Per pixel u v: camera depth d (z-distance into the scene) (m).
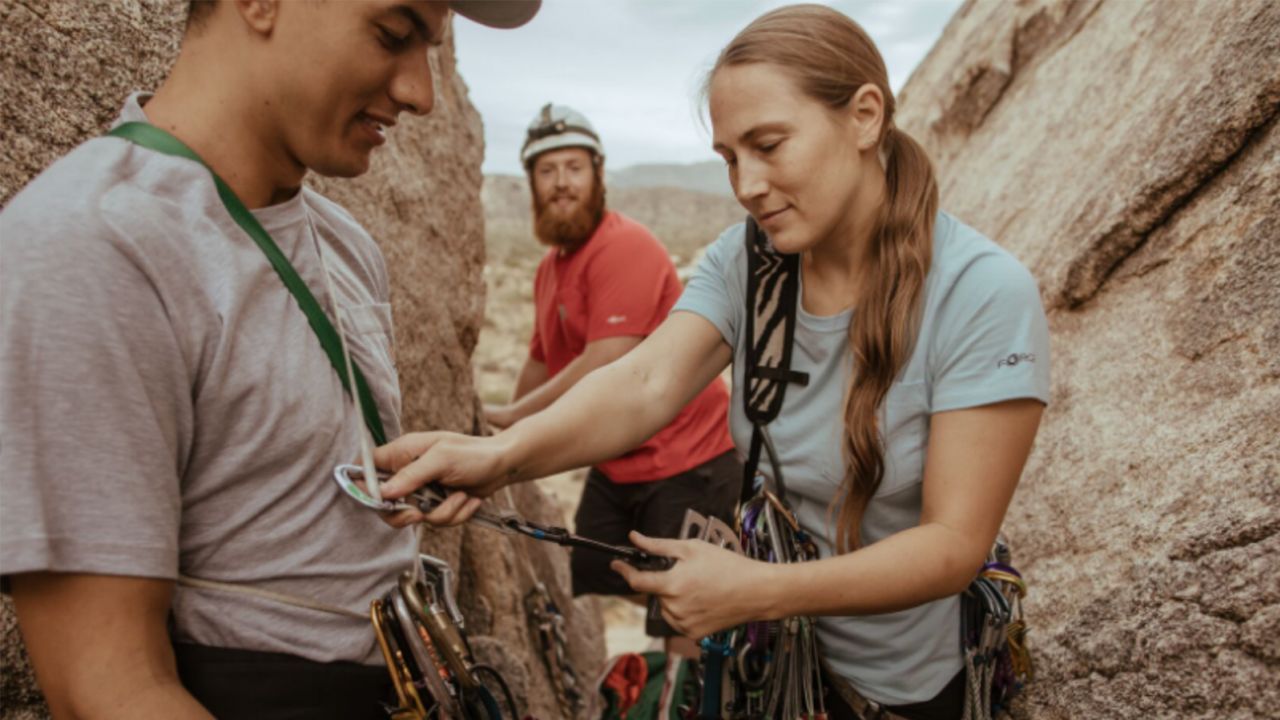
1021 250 3.52
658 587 1.46
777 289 1.69
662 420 1.71
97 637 1.00
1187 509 2.00
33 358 0.95
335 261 1.39
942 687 1.73
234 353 1.09
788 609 1.45
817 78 1.46
